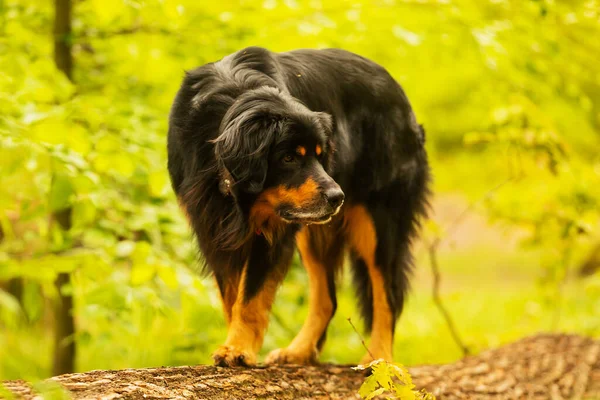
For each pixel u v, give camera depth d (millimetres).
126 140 6098
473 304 12141
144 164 5742
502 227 8734
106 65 7477
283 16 7512
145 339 7191
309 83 4762
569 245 8430
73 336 6746
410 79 8953
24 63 6066
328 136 4371
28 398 3213
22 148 4625
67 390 3418
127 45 7195
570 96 9086
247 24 7422
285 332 7070
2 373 2738
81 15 7156
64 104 5762
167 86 7309
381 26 7574
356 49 7816
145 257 5188
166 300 6102
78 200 5094
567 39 8156
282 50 7242
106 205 6137
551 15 7438
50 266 4516
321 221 4191
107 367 7762
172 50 7109
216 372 4168
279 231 4543
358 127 5070
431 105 13586
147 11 6695
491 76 8984
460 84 12266
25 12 6984
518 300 11156
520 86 8422
